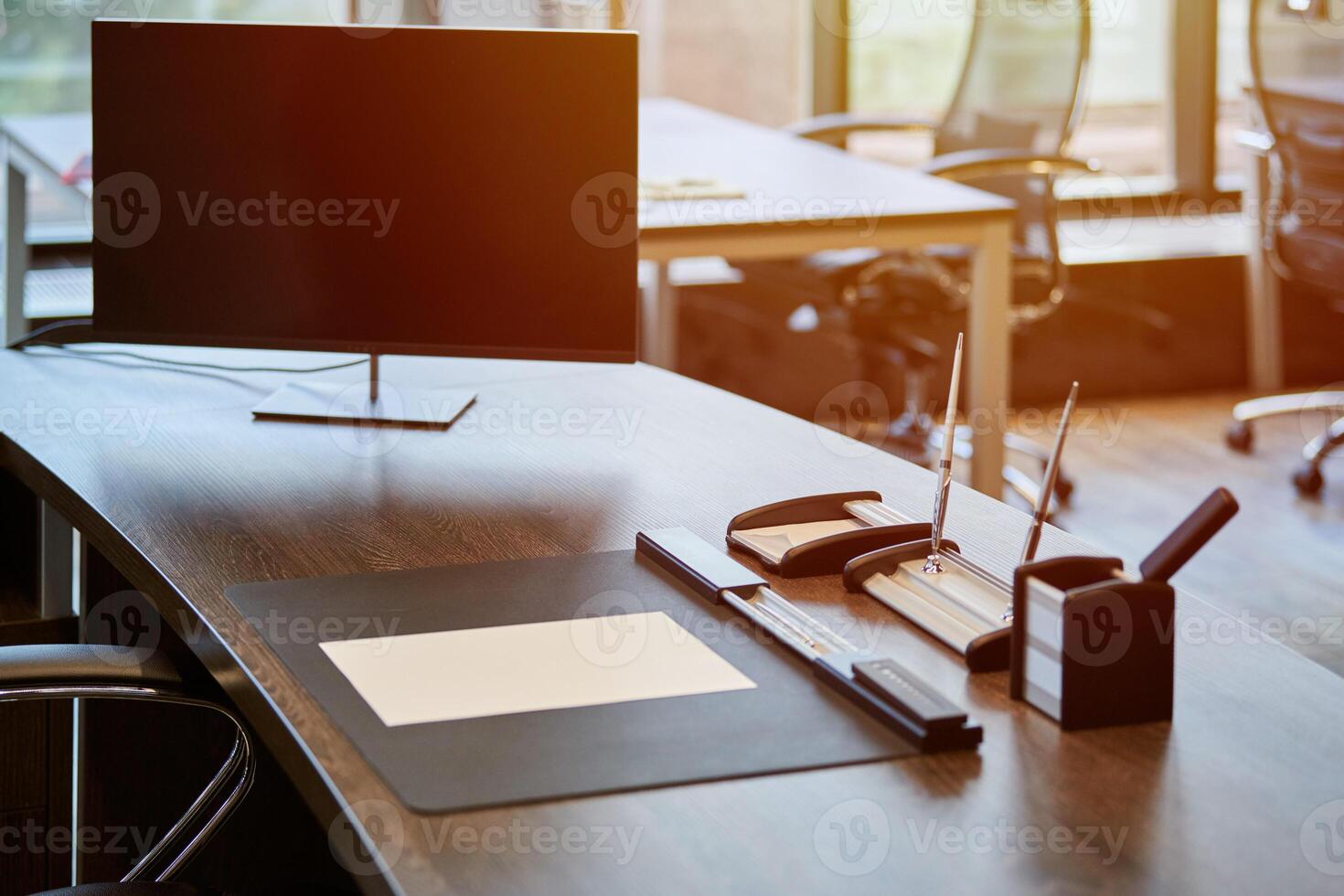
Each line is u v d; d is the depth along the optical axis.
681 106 4.75
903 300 3.85
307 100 1.79
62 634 1.92
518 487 1.62
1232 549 3.65
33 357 2.13
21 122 3.84
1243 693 1.12
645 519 1.51
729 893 0.85
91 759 1.77
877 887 0.86
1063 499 3.99
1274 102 4.04
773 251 3.11
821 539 1.36
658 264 4.14
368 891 0.90
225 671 1.19
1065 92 3.76
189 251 1.85
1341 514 3.93
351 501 1.57
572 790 0.96
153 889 1.34
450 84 1.78
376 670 1.14
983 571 1.27
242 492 1.59
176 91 1.81
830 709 1.08
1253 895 0.85
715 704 1.08
